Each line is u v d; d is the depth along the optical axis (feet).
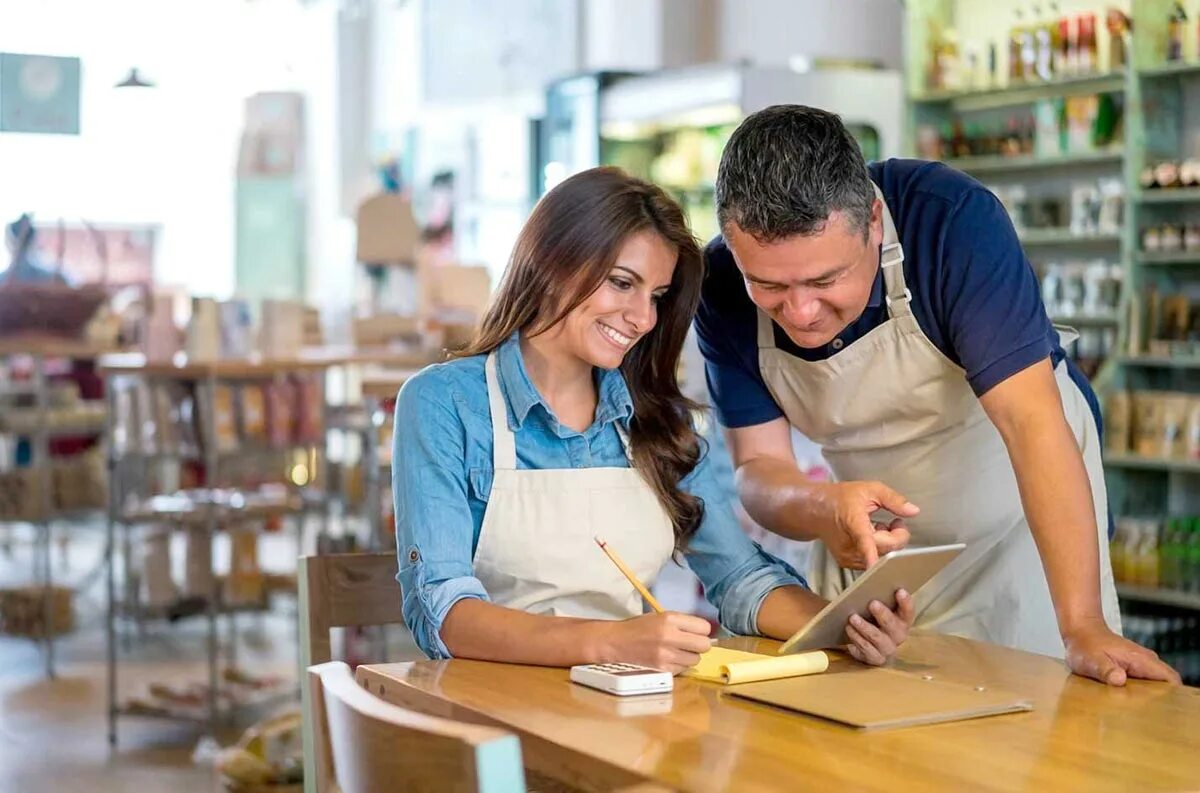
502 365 7.11
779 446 8.32
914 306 7.33
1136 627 17.26
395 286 21.88
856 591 6.14
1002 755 4.89
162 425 17.44
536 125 28.63
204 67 35.55
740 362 8.14
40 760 15.55
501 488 7.00
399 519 6.97
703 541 7.46
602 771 4.84
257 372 17.16
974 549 8.16
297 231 35.60
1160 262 17.87
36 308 19.92
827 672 6.22
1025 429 6.90
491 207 31.14
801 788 4.50
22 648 21.22
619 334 6.96
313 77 35.96
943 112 20.16
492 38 30.99
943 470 7.97
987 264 7.01
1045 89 19.02
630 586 7.12
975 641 6.98
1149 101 17.62
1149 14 17.51
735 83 21.04
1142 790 4.49
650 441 7.23
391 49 35.19
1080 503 6.74
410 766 4.10
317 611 7.38
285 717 12.46
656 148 24.30
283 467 20.59
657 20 27.25
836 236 6.31
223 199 36.63
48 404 24.12
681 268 7.20
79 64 16.83
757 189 6.27
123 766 15.35
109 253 29.89
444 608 6.59
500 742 3.84
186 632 22.27
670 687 5.89
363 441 19.54
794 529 7.35
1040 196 19.54
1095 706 5.60
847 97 21.08
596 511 7.04
